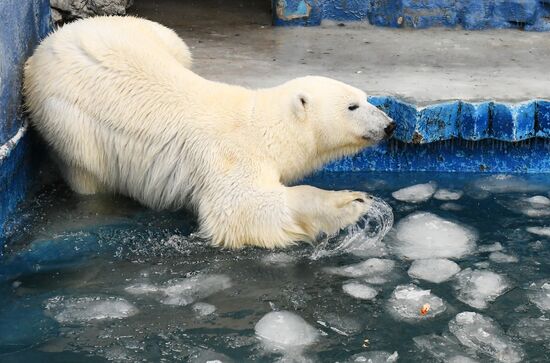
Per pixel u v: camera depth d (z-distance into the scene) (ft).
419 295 20.24
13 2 23.86
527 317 19.38
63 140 23.34
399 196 26.14
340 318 19.22
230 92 23.57
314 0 36.29
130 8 38.68
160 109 22.97
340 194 21.95
